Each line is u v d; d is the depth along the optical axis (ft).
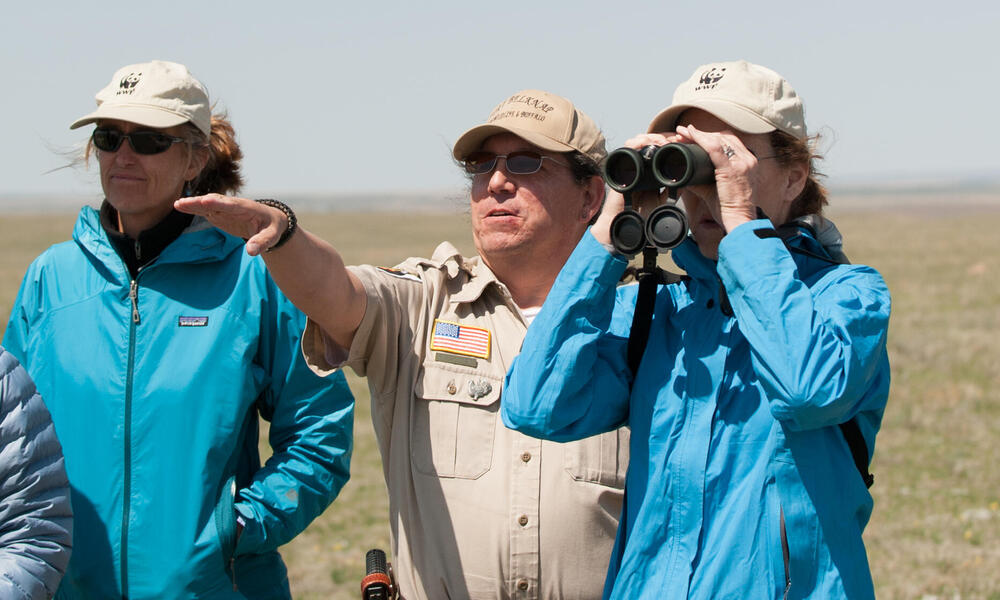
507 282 10.75
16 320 10.87
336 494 10.91
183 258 10.26
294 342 10.53
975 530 25.88
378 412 10.25
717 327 7.95
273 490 10.44
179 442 10.03
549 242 10.54
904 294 87.15
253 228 8.38
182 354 10.15
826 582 7.26
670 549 7.65
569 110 10.59
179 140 10.28
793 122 7.98
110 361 10.17
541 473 9.71
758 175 7.96
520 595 9.69
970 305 77.25
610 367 8.42
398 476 9.98
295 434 10.74
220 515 10.04
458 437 9.80
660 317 8.39
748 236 7.33
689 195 8.13
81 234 10.46
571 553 9.68
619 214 7.98
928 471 31.73
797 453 7.35
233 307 10.32
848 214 345.92
